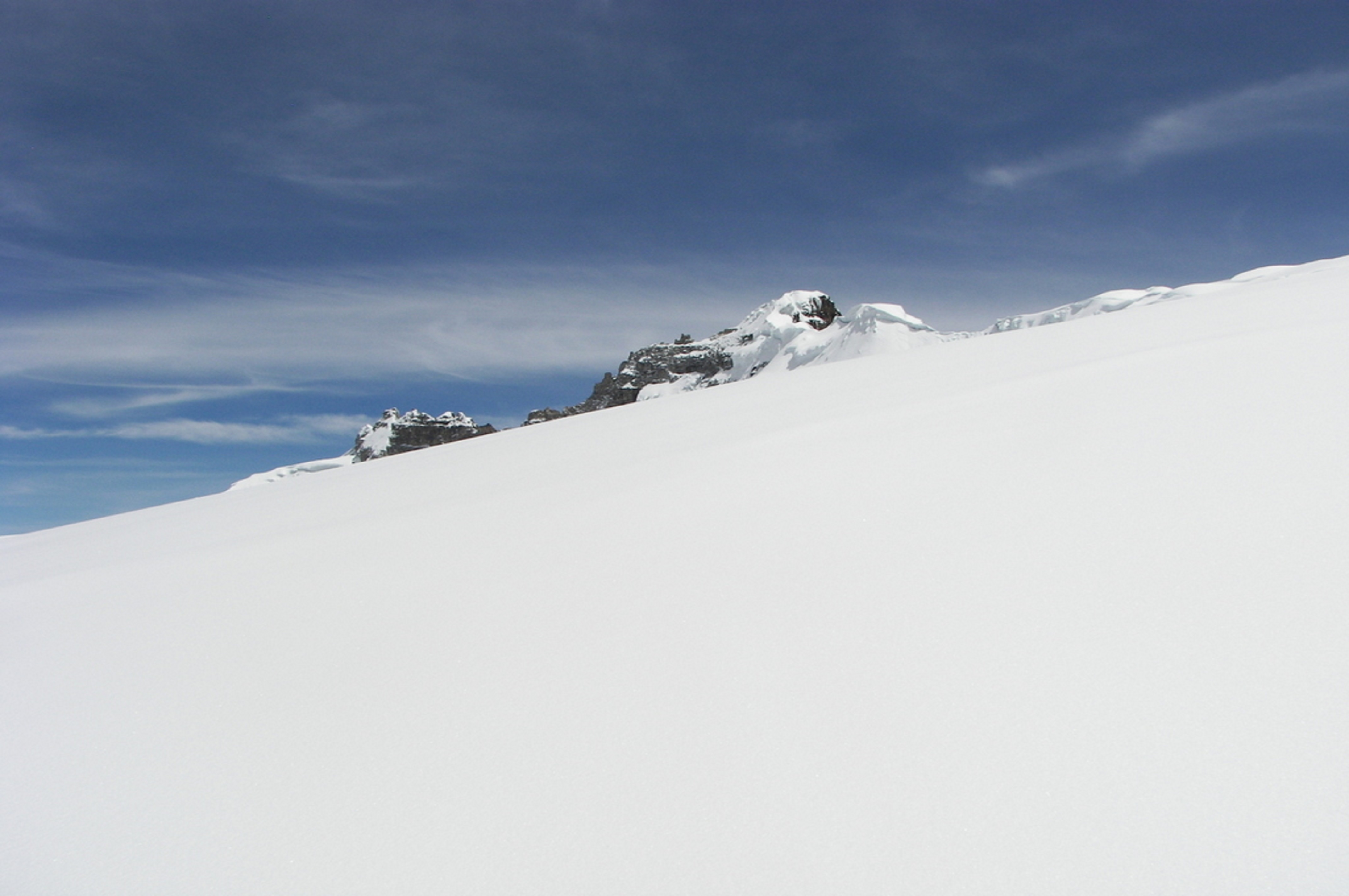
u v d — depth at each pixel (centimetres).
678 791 172
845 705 195
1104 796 153
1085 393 512
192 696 262
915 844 148
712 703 205
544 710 214
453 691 234
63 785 213
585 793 175
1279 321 716
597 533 379
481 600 311
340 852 166
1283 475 297
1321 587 213
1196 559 243
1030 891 134
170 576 448
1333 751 155
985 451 410
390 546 432
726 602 270
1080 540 272
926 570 269
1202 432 371
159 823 188
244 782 201
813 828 155
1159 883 133
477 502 524
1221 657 191
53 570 568
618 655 241
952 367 884
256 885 160
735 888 143
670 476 484
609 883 148
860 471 412
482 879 153
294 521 616
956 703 189
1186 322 893
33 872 174
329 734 219
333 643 290
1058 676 194
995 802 156
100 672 299
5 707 275
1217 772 155
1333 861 132
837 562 290
